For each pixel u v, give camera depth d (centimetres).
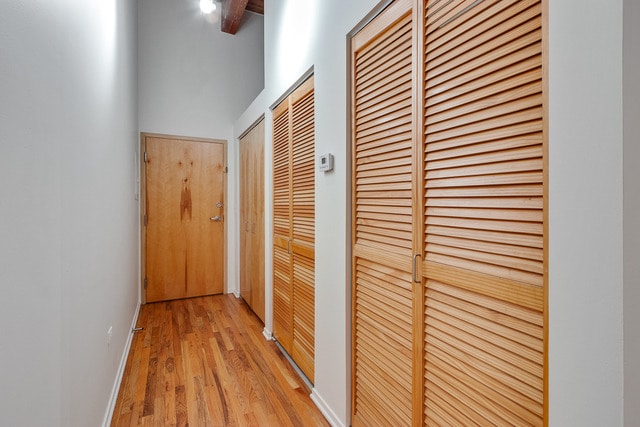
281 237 246
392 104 123
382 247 131
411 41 113
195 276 388
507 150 81
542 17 72
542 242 73
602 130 60
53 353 91
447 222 99
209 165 394
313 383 192
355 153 147
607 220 59
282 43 229
